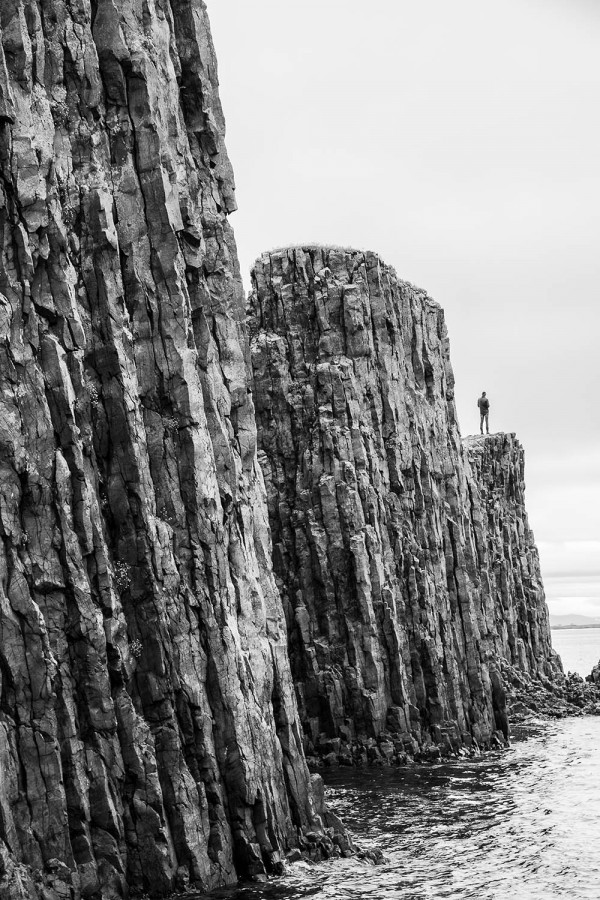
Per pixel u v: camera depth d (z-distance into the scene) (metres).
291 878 48.81
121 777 44.78
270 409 88.62
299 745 54.75
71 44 50.31
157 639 47.06
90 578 45.62
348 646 83.88
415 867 52.94
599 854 55.50
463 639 94.56
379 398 90.50
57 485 44.69
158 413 50.31
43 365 45.81
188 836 45.97
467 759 84.88
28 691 42.81
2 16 46.75
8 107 45.78
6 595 43.03
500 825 61.50
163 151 52.66
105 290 48.69
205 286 54.28
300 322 90.25
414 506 92.06
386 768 80.06
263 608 54.16
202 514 50.06
